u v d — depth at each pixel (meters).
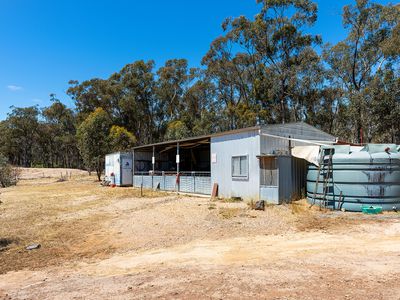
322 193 12.06
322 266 5.66
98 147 35.03
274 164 13.27
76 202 16.33
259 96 38.56
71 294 4.88
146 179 23.39
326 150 12.09
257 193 14.09
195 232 8.98
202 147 24.47
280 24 36.69
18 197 19.19
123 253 7.45
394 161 11.06
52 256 7.36
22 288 5.39
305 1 34.97
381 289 4.50
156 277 5.48
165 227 9.70
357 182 11.20
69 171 50.50
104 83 50.34
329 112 35.59
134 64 51.81
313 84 34.88
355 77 32.81
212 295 4.52
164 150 26.34
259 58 39.88
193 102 51.72
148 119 54.50
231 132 15.72
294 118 37.22
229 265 6.03
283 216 10.57
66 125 65.25
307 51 35.16
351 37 31.59
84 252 7.64
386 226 8.75
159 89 52.53
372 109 26.38
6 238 8.91
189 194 18.30
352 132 31.86
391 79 26.28
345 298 4.23
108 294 4.78
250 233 8.66
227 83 45.56
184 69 53.44
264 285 4.82
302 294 4.42
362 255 6.28
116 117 51.34
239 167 15.27
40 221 11.26
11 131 71.25
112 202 15.95
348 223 9.28
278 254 6.64
